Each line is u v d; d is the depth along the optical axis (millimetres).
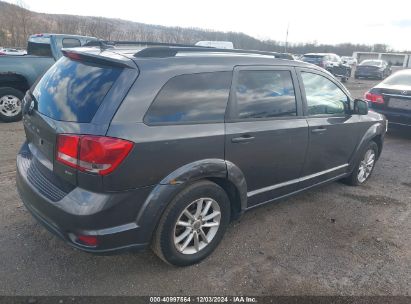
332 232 3789
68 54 2936
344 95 4402
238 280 2930
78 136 2398
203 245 3109
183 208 2812
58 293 2654
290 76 3639
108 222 2471
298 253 3361
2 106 7348
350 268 3184
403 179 5535
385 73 29828
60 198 2527
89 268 2947
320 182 4285
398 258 3385
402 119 7469
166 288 2787
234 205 3324
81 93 2586
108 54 2740
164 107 2645
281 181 3715
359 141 4730
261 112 3326
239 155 3129
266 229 3756
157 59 2691
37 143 2910
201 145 2818
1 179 4461
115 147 2367
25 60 7566
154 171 2590
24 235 3312
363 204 4527
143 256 3152
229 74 3064
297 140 3668
